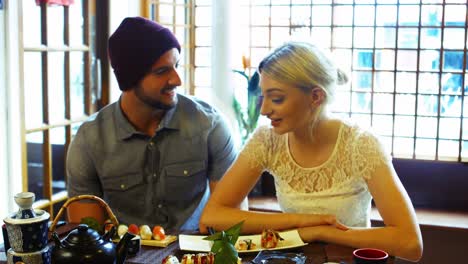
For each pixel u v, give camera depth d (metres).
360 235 1.80
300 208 2.02
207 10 3.98
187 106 2.25
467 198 3.64
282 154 2.05
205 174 2.27
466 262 3.30
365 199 2.03
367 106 3.81
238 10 3.95
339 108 3.85
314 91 1.88
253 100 3.70
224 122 2.29
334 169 1.99
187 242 1.81
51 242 1.77
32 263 1.50
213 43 3.82
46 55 3.00
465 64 3.60
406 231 1.82
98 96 3.42
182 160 2.20
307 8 3.84
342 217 1.99
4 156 2.71
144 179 2.19
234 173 2.08
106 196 2.22
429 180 3.69
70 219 2.19
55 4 3.04
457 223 3.36
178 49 2.13
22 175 2.82
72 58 3.21
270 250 1.73
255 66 3.97
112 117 2.20
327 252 1.74
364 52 3.77
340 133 1.99
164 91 2.08
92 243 1.44
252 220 1.94
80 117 3.28
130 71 2.06
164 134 2.19
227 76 3.82
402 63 3.71
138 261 1.67
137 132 2.15
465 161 3.63
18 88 2.76
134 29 2.06
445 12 3.61
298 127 1.91
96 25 3.37
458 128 3.66
